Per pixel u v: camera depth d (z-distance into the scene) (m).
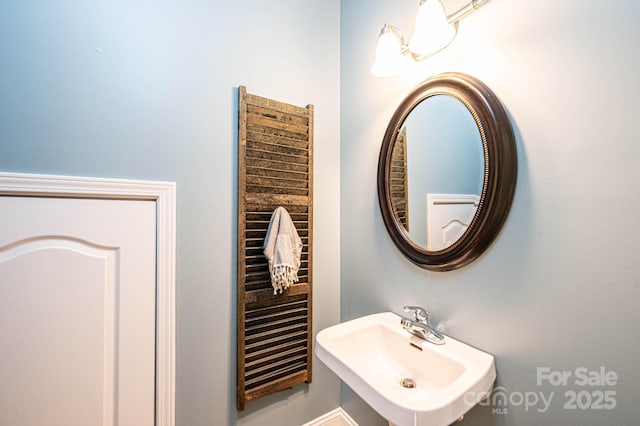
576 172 0.73
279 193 1.39
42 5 0.93
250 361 1.30
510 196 0.86
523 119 0.83
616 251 0.67
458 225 0.98
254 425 1.33
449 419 0.70
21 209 0.92
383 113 1.36
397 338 1.12
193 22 1.20
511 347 0.86
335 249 1.63
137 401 1.09
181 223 1.17
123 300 1.07
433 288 1.11
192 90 1.19
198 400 1.20
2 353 0.90
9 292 0.91
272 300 1.37
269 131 1.36
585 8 0.72
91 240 1.02
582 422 0.72
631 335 0.65
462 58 1.00
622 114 0.66
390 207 1.26
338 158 1.64
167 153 1.14
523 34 0.83
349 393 1.56
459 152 0.98
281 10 1.44
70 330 0.99
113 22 1.04
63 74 0.96
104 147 1.03
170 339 1.13
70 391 0.99
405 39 1.24
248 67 1.33
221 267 1.26
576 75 0.73
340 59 1.65
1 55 0.89
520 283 0.84
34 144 0.92
